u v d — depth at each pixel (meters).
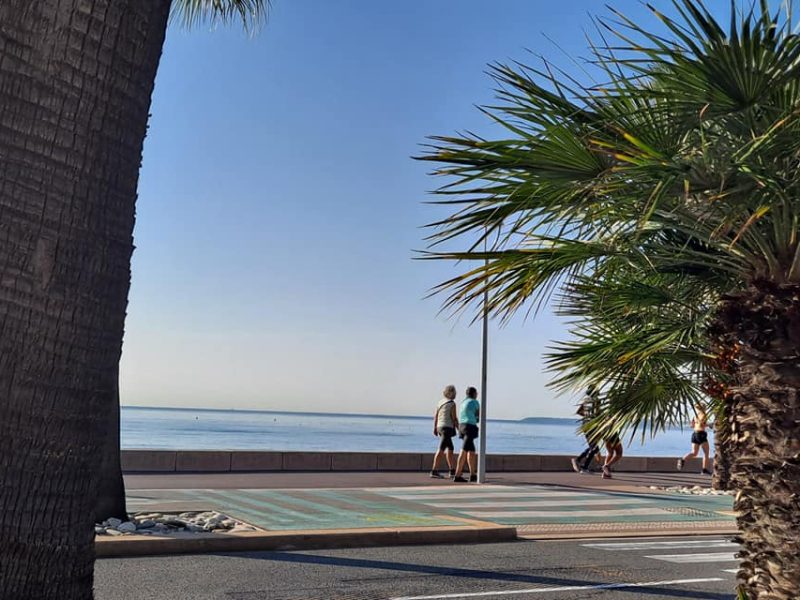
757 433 4.63
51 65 2.04
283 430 199.12
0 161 1.97
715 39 3.93
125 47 2.20
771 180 4.09
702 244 5.56
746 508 4.71
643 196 4.40
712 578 8.70
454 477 18.50
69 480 2.11
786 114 4.14
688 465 24.05
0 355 1.99
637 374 6.04
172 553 9.16
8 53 1.99
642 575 8.75
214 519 10.69
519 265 5.00
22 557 2.02
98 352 2.17
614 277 6.09
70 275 2.08
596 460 22.50
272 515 11.61
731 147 4.33
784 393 4.53
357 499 14.02
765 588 4.56
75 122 2.08
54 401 2.07
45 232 2.03
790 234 4.51
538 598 7.47
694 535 12.05
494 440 167.38
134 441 85.38
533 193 4.59
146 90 2.30
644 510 14.23
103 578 7.72
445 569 8.73
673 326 5.98
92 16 2.11
